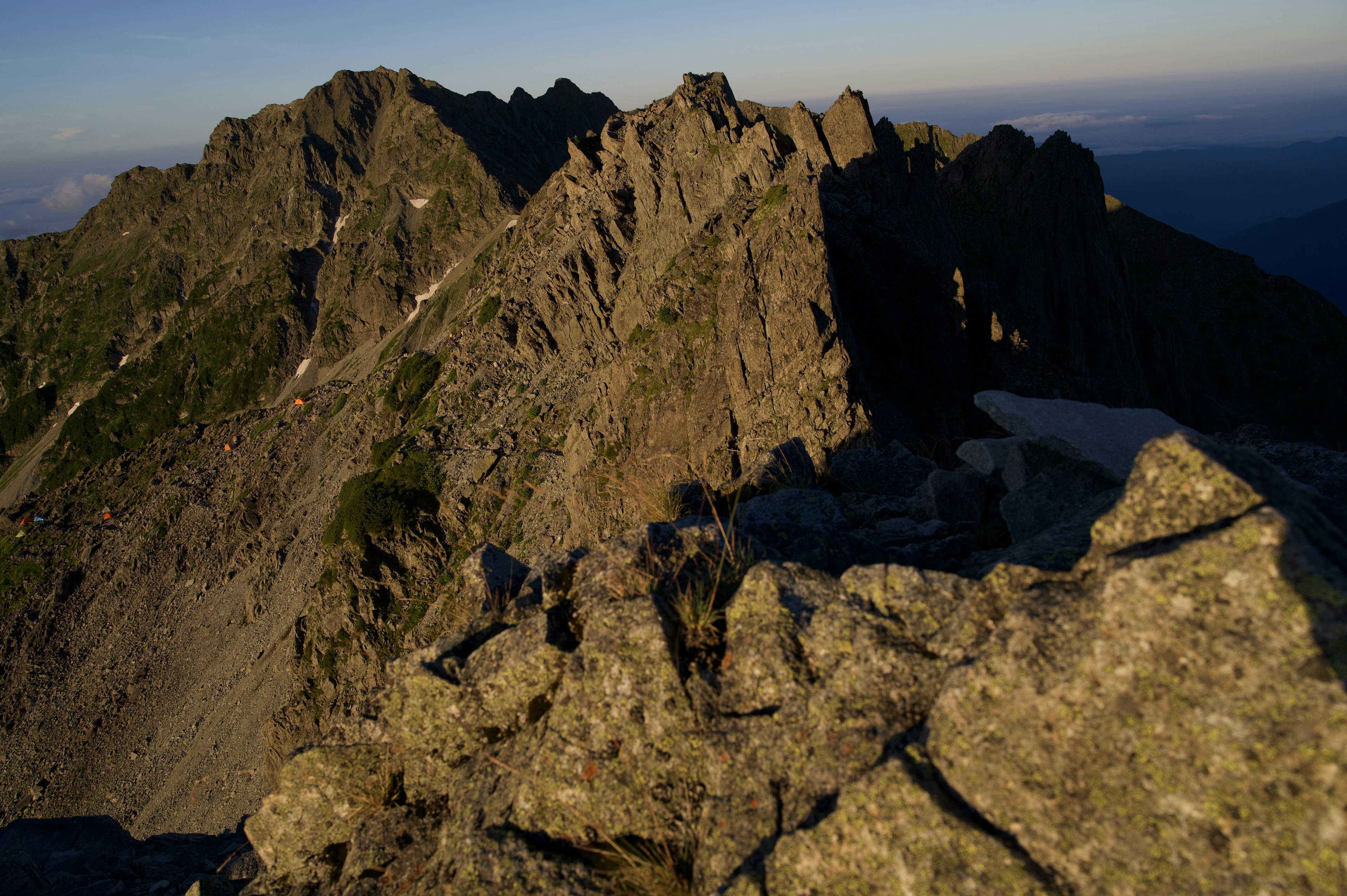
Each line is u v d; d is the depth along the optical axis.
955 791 3.66
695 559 6.03
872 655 4.51
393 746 6.23
